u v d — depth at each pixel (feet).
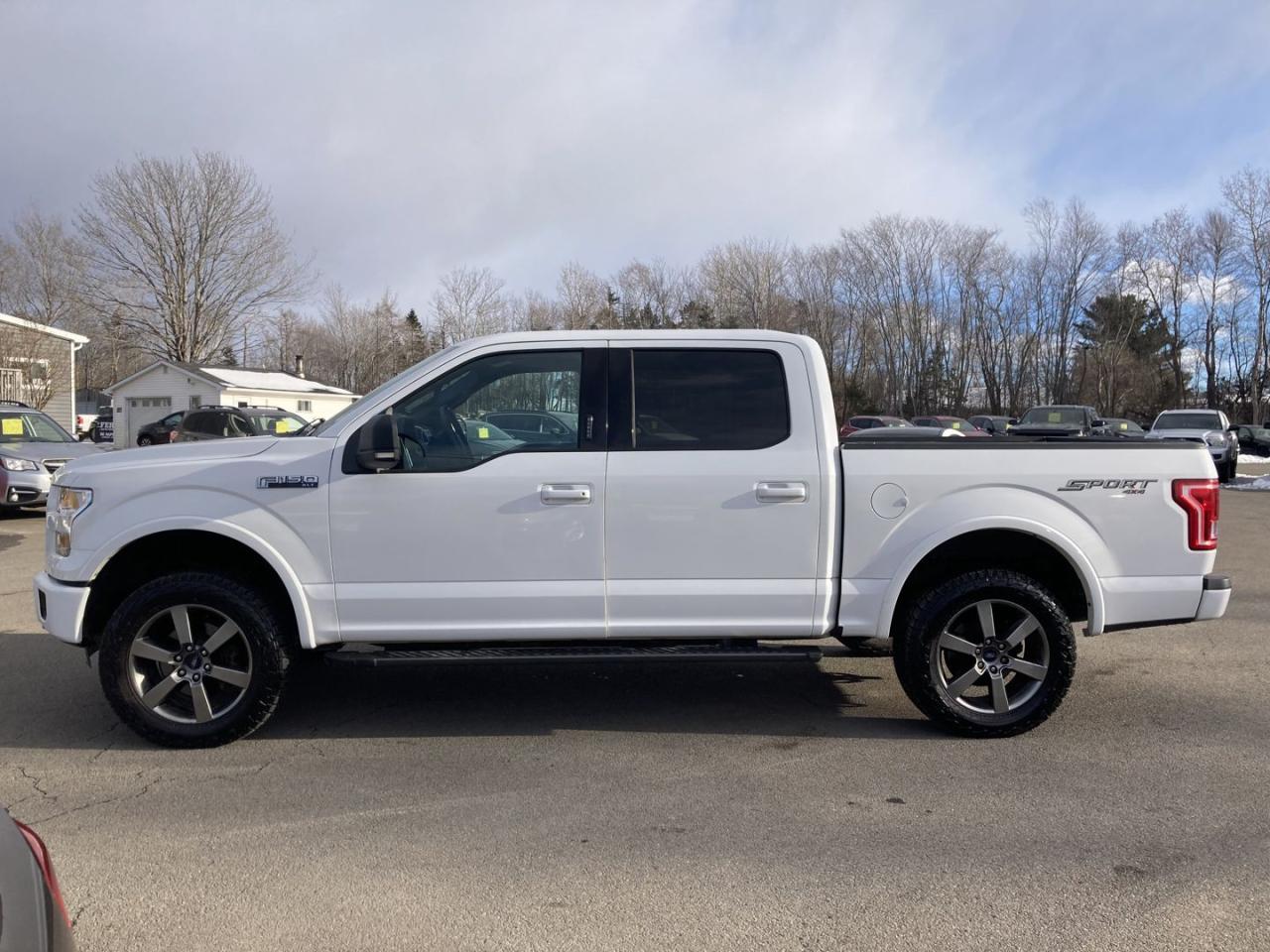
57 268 163.22
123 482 14.30
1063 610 14.98
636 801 12.78
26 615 24.06
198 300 150.10
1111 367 190.08
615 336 15.01
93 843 11.54
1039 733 15.51
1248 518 48.78
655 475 14.37
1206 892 10.32
